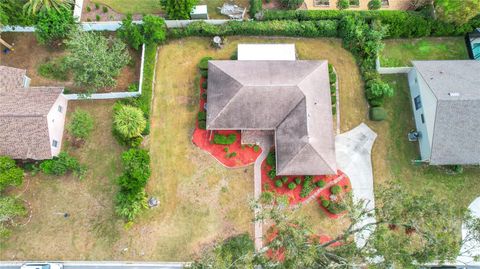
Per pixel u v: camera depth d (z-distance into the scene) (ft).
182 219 142.00
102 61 139.44
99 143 148.66
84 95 147.84
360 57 156.56
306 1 162.09
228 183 145.07
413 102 153.48
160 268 138.31
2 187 134.10
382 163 148.46
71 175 145.79
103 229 141.28
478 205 144.66
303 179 144.97
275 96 139.33
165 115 151.64
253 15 157.17
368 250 114.73
